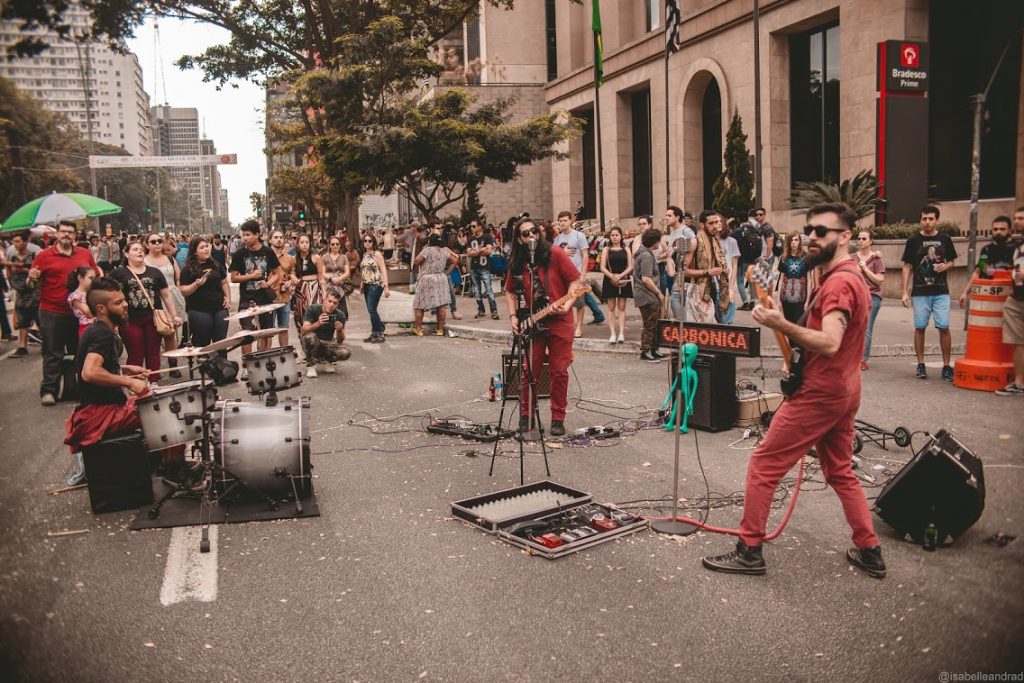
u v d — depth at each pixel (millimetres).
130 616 4309
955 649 3783
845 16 23625
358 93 24578
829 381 4430
